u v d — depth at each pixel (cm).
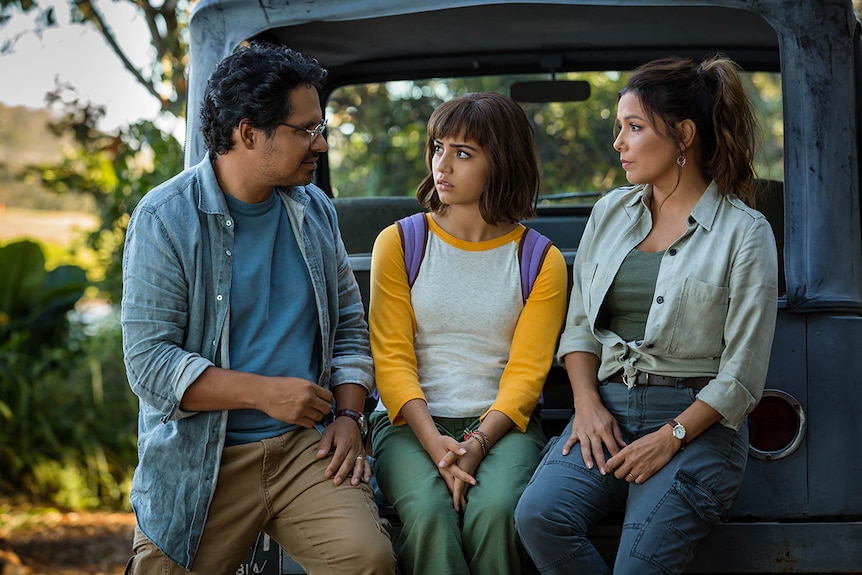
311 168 297
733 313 285
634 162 298
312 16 338
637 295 299
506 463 297
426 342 320
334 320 308
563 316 321
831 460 307
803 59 316
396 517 317
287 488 289
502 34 439
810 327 309
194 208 289
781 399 308
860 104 328
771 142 1138
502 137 313
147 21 787
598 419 294
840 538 302
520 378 309
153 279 283
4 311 825
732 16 411
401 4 332
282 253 302
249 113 284
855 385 307
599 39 451
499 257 319
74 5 815
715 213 294
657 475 280
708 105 296
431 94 720
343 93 686
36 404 794
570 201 505
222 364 288
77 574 610
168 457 284
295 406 282
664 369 293
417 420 302
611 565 309
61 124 870
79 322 866
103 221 859
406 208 439
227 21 340
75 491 764
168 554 281
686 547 275
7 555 631
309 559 287
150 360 279
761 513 306
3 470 773
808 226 313
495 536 285
